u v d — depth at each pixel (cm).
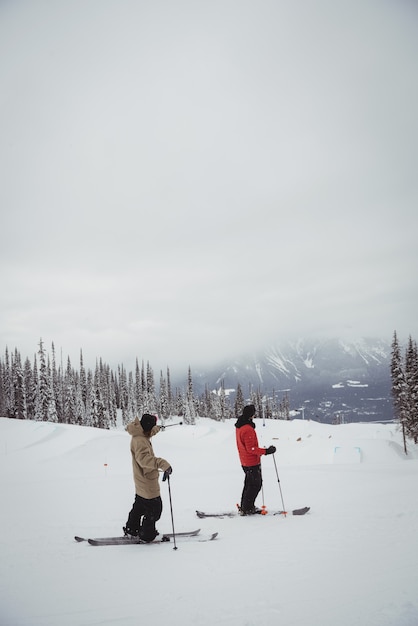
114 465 3528
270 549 561
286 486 1298
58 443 4628
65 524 824
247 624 342
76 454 3947
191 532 682
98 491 1518
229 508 984
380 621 331
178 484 1587
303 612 359
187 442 5756
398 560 478
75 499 1312
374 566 464
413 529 615
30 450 4359
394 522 668
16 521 898
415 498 882
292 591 407
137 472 660
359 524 669
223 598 400
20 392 8156
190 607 383
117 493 1448
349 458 3575
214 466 3203
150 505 643
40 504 1210
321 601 379
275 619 348
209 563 516
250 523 755
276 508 905
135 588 438
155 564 523
